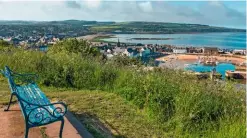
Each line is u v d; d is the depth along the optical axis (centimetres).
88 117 650
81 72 944
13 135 507
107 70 928
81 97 804
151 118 652
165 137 570
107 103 757
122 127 605
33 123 443
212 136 548
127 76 865
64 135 515
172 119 615
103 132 572
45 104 483
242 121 538
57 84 930
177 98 629
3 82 950
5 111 628
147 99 689
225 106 588
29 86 625
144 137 564
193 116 579
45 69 955
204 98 605
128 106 736
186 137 567
